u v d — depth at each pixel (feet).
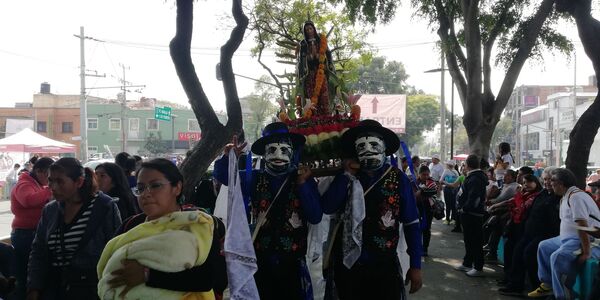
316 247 14.39
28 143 76.95
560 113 155.22
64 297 12.98
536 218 23.85
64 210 13.46
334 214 14.49
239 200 12.73
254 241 13.67
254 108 127.95
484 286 26.27
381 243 13.46
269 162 13.67
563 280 20.43
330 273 14.40
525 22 43.98
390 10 43.80
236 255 12.04
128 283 9.05
